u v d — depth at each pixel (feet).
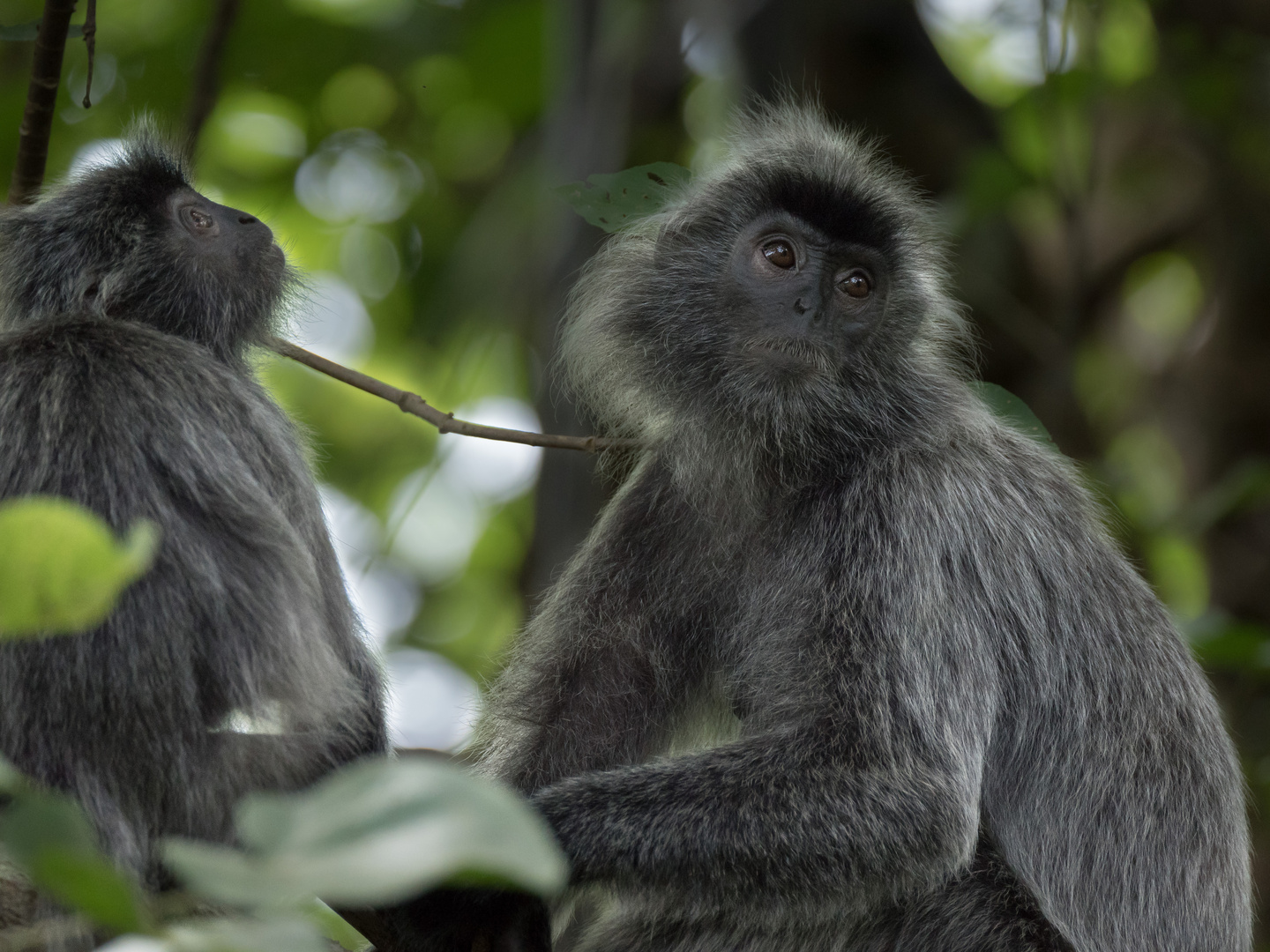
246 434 25.96
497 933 27.91
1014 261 56.65
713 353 33.14
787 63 49.52
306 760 24.22
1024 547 32.48
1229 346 63.16
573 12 49.93
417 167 63.26
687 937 32.14
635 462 36.63
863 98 50.98
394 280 63.98
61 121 50.49
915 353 33.68
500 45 57.88
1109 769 32.48
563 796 28.45
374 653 28.50
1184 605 60.13
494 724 33.58
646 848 27.99
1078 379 57.62
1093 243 64.08
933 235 36.27
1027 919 30.53
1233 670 49.47
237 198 60.90
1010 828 32.19
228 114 58.34
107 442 23.68
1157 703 33.12
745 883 28.32
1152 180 64.39
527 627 35.65
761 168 33.96
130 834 22.08
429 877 11.60
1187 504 59.21
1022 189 48.42
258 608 23.76
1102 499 46.98
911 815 28.96
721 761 29.17
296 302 33.60
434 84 59.93
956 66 63.62
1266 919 48.78
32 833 12.58
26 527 13.46
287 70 58.44
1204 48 59.98
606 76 49.47
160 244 29.35
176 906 18.74
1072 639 32.60
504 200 59.26
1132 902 32.22
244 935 12.85
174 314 29.19
